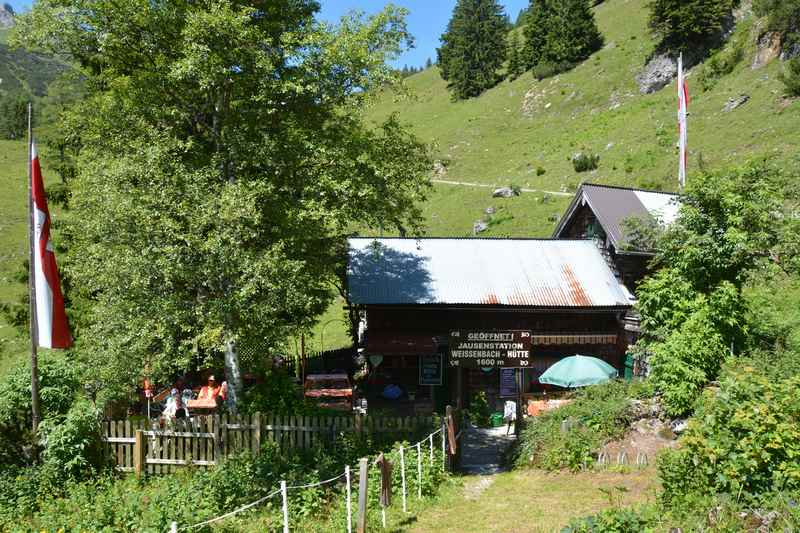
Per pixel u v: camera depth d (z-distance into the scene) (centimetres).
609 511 948
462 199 7050
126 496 1363
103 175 1681
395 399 2641
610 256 2803
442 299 2538
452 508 1365
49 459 1496
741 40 8125
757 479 941
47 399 1612
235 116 2002
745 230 1859
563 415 1753
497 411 2633
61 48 1953
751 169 1942
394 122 2139
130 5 1750
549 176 7350
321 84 1847
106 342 1633
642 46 10688
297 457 1544
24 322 2816
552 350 2677
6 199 8112
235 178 1931
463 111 12125
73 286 2453
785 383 1072
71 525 1220
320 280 2022
